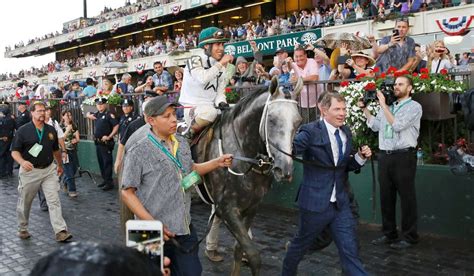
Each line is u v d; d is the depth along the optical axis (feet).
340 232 12.26
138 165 9.79
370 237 19.63
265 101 12.86
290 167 11.82
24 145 20.97
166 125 9.87
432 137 20.22
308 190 12.34
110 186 33.71
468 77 18.83
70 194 31.30
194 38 103.55
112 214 26.23
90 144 39.96
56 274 3.15
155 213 9.89
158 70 35.60
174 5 116.57
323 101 12.23
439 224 19.20
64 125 35.60
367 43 29.60
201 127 14.62
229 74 16.03
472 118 15.89
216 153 13.99
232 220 13.20
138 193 10.03
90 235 22.34
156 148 9.91
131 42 154.40
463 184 18.44
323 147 12.15
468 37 43.93
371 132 20.52
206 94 15.62
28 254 19.88
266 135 12.30
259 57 27.81
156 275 3.63
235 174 13.32
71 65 149.89
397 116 17.33
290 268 13.09
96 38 162.81
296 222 22.66
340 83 21.35
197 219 24.47
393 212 18.39
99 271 3.19
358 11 65.16
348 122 20.48
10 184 38.52
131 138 10.53
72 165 31.32
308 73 24.11
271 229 21.68
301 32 72.43
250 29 88.84
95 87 48.93
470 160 16.56
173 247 10.33
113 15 146.30
